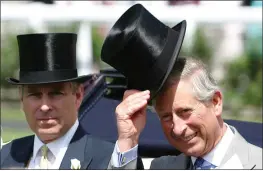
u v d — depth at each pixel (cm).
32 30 4169
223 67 4359
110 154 1425
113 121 1858
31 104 1409
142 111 1205
